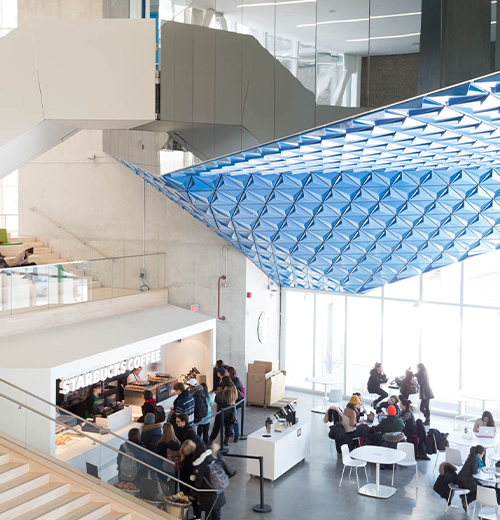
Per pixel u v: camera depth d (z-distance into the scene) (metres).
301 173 12.55
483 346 18.20
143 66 10.30
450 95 5.28
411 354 18.88
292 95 7.18
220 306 16.66
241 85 8.16
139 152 13.68
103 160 18.12
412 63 5.45
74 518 8.01
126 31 10.26
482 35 4.58
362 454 10.63
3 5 20.98
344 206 13.27
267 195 13.21
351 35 6.22
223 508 9.98
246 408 15.91
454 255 14.47
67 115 10.33
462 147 8.38
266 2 7.56
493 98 5.37
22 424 9.09
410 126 6.71
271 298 17.58
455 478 9.91
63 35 10.30
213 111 8.84
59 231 18.88
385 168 11.59
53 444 9.36
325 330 17.38
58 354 11.14
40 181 19.06
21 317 12.59
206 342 15.89
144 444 10.44
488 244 13.91
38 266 13.20
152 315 15.55
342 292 16.72
